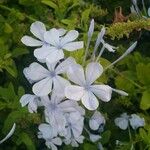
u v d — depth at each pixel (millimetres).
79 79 116
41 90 120
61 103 121
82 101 114
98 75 116
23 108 134
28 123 138
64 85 119
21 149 145
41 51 121
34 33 128
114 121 148
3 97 139
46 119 126
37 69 121
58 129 122
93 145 141
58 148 144
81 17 150
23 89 138
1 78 150
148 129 143
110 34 134
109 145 148
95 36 146
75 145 135
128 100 148
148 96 144
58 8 150
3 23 148
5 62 141
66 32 140
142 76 147
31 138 142
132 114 144
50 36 124
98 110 141
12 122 135
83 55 135
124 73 150
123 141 148
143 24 133
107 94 116
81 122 125
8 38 149
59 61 125
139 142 144
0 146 143
